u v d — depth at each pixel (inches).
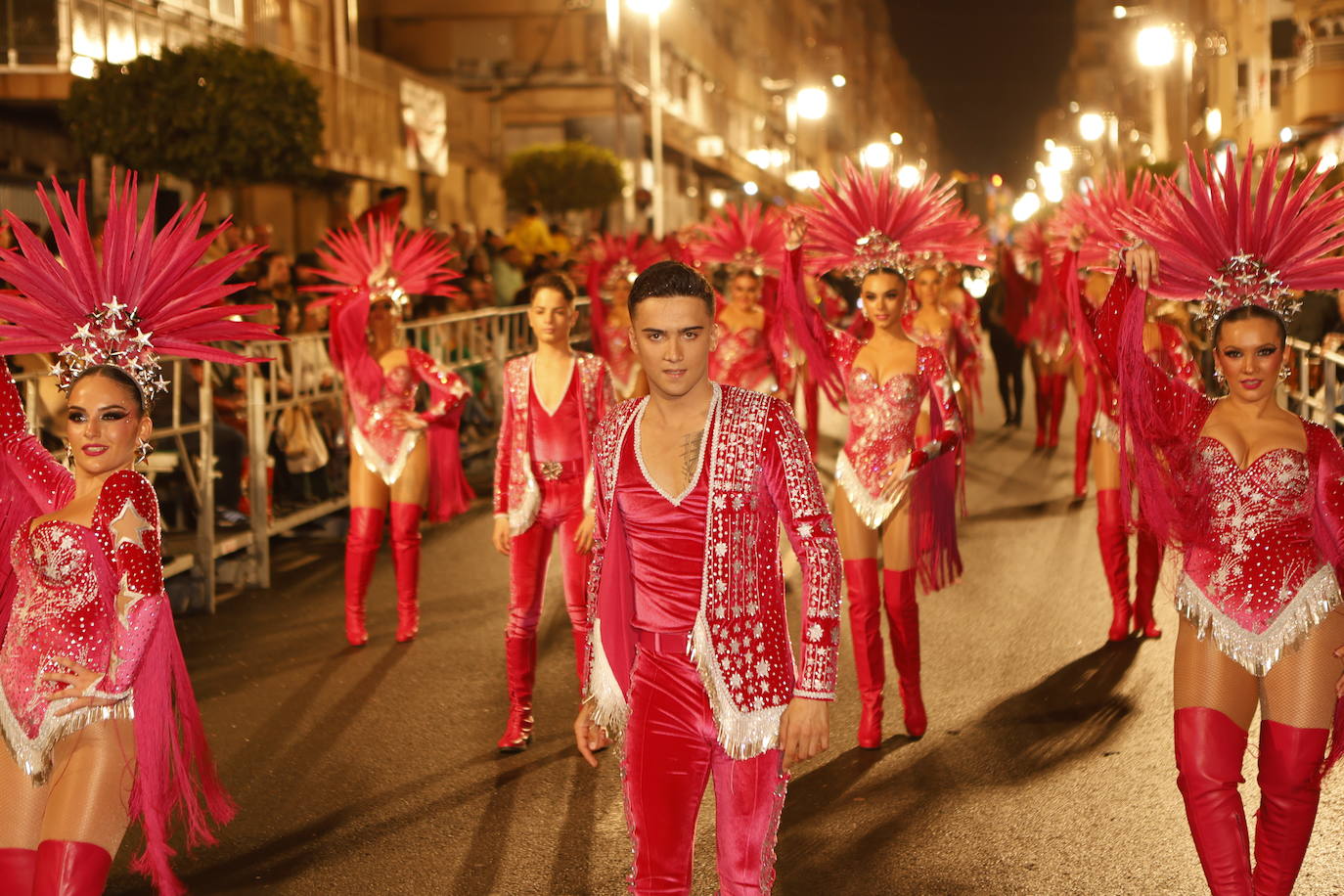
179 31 837.8
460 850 199.8
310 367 454.9
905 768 230.4
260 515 386.6
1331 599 154.6
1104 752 235.8
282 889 187.2
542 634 330.6
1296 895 179.2
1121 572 307.1
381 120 1085.1
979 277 583.8
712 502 133.3
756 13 2669.8
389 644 321.4
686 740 134.5
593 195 1221.7
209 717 266.7
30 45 709.3
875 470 240.5
